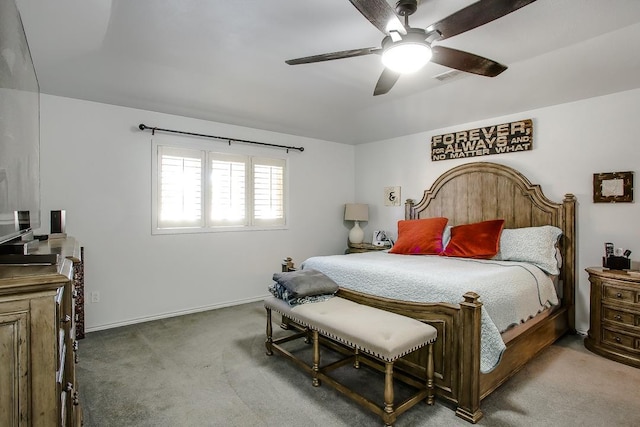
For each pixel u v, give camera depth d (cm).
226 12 202
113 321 349
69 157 326
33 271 88
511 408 205
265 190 459
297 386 233
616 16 207
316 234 513
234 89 329
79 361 268
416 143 469
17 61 126
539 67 280
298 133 480
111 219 348
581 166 326
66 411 129
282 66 279
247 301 442
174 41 237
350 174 555
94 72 280
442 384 213
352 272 287
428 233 383
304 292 261
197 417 197
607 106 312
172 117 384
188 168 395
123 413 200
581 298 326
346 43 239
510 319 232
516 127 366
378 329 203
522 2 147
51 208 318
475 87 327
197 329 342
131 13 203
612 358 271
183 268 392
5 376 81
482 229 347
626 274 269
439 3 190
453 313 208
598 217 317
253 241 448
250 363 267
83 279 321
